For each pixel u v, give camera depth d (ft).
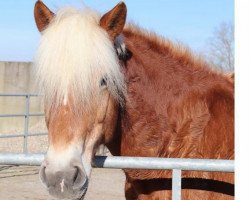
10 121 51.52
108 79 7.80
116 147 9.12
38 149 37.65
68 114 7.41
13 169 28.22
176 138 8.96
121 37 8.83
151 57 9.35
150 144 9.01
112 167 7.62
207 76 9.48
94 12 8.46
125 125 8.93
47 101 7.68
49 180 7.07
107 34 8.14
